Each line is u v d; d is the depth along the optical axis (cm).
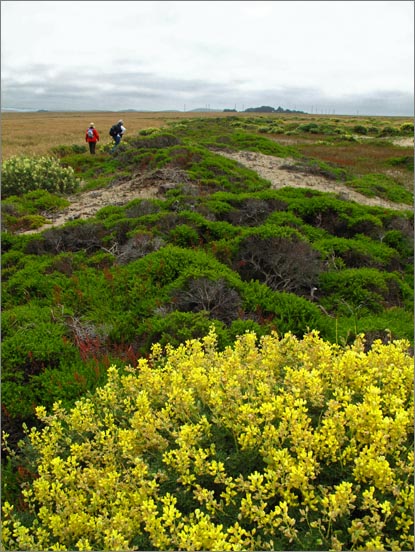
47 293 743
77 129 4688
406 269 941
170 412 362
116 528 288
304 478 273
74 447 346
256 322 631
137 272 773
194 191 1209
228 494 287
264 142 2216
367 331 625
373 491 272
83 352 567
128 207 1099
